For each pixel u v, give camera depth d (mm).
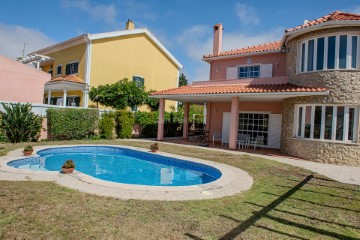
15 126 15969
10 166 9695
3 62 19328
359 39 13375
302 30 14484
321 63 14211
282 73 19469
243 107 21422
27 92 20641
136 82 26875
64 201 5914
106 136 21219
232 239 4422
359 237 4766
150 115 24969
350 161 13250
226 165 11750
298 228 5055
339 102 13484
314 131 14445
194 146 18594
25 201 5785
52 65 29891
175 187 7695
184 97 19625
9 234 4191
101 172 12016
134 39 28781
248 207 6156
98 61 25188
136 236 4355
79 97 25656
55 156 14773
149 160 14930
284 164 12531
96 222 4836
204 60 23547
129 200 6238
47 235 4219
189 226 4875
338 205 6652
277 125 19688
